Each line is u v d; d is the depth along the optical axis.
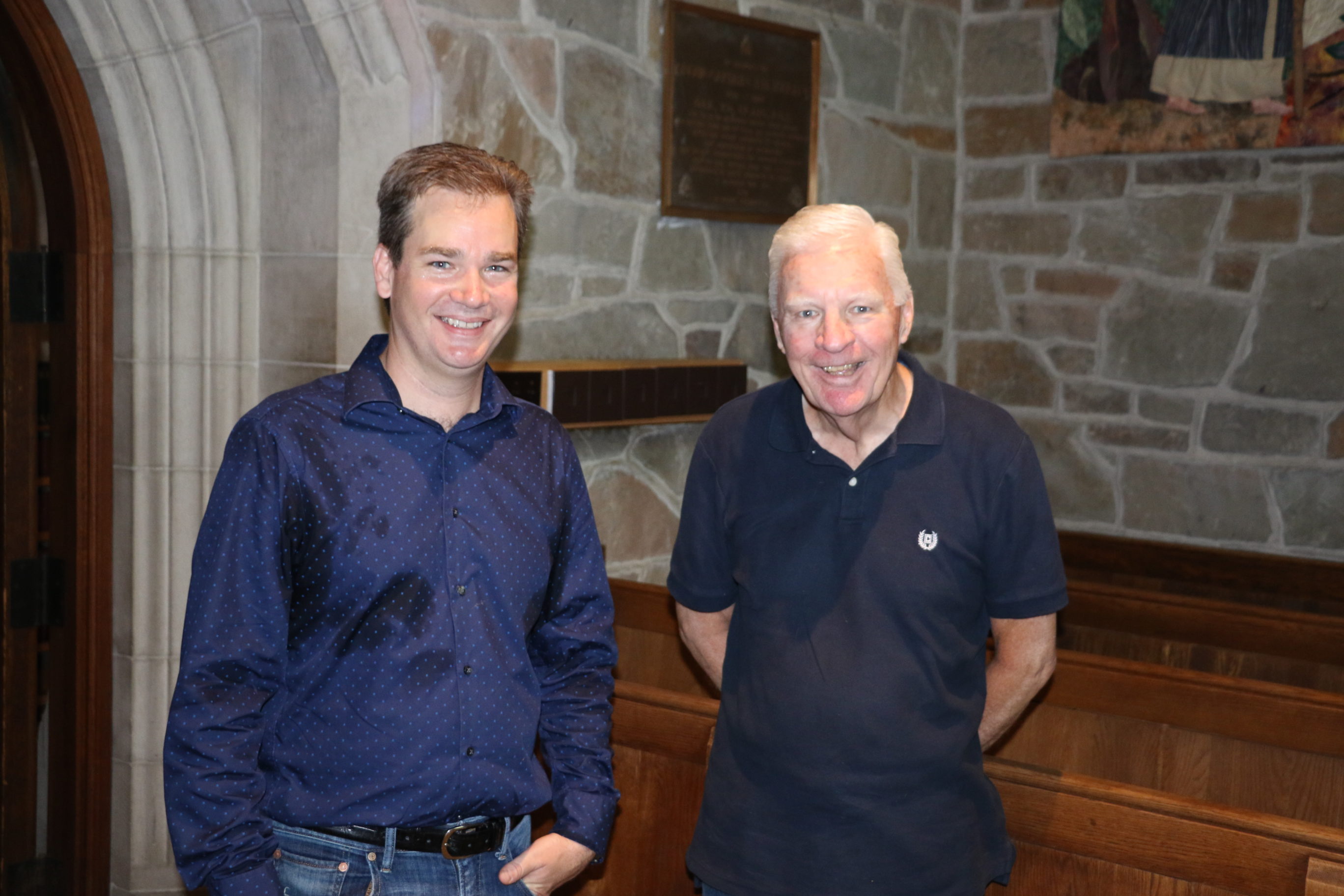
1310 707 2.29
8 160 2.88
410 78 2.83
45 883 3.06
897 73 4.46
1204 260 4.29
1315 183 4.05
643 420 3.53
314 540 1.44
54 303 2.94
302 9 2.74
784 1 3.97
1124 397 4.49
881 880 1.58
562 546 1.67
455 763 1.47
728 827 1.67
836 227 1.59
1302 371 4.12
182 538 2.97
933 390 1.66
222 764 1.39
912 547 1.60
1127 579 4.42
